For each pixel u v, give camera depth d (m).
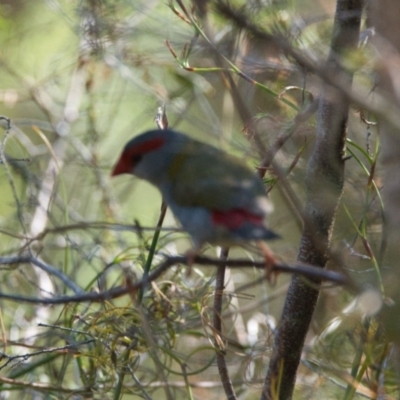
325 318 9.87
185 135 7.71
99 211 12.77
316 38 8.32
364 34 7.68
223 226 6.47
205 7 5.39
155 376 9.31
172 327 9.25
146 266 7.55
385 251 7.92
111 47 12.30
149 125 14.42
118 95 13.62
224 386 8.20
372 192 9.77
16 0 14.01
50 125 13.33
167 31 11.05
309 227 5.86
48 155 13.60
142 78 13.34
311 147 10.07
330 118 7.57
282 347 8.04
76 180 13.20
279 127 9.34
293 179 9.97
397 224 6.93
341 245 9.23
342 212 9.87
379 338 8.25
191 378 10.98
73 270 10.55
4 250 11.64
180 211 6.98
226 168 7.11
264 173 8.12
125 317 9.03
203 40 8.28
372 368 8.28
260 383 9.34
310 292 7.90
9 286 10.80
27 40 14.24
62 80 14.26
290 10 7.99
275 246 12.09
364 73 7.54
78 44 13.27
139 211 13.88
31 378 10.13
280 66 8.92
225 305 9.86
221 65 5.71
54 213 13.02
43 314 10.95
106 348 8.99
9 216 12.59
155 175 7.59
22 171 12.23
